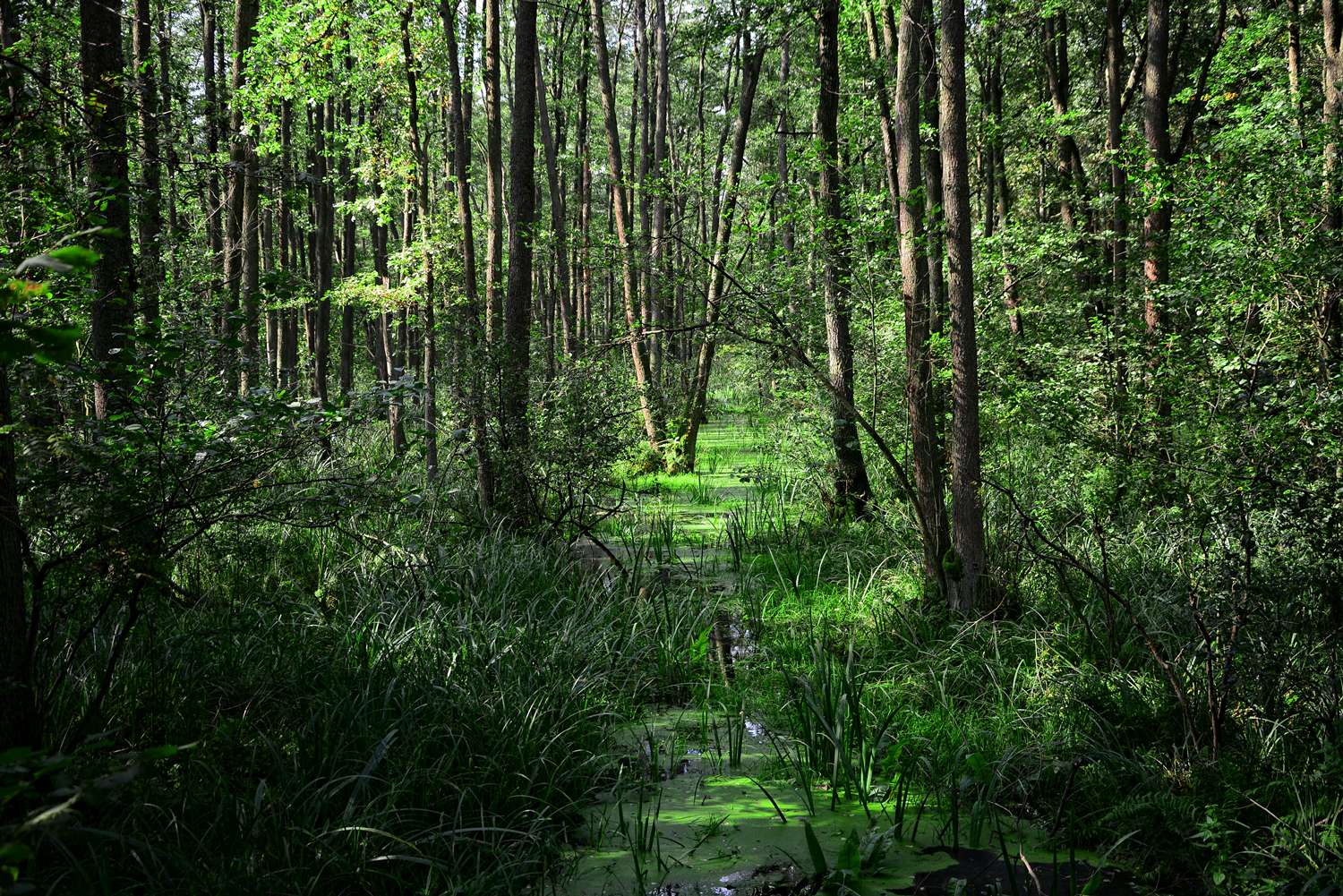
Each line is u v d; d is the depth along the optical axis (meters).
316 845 3.61
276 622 5.52
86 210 4.50
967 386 6.74
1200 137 13.40
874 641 6.64
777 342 7.73
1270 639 4.42
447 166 17.59
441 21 12.20
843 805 4.62
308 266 24.00
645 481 14.26
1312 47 11.52
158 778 3.89
